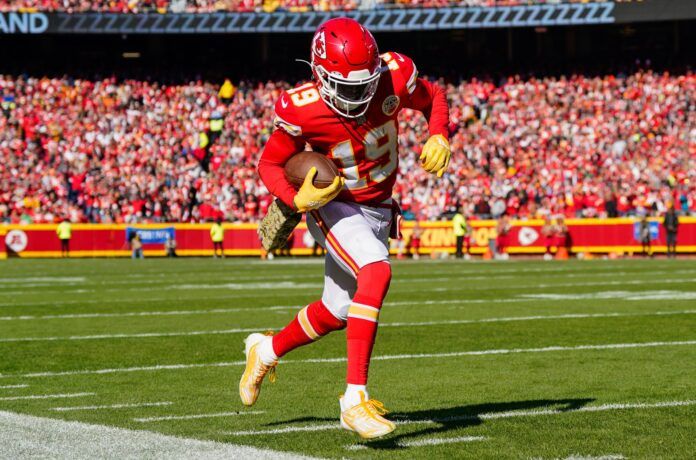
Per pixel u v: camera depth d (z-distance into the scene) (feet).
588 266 88.63
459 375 26.96
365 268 17.84
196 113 136.15
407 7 134.82
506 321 41.09
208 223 125.80
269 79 144.25
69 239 125.29
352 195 18.97
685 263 92.02
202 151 132.67
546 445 17.61
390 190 19.47
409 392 24.30
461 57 149.69
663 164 121.49
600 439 18.11
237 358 31.07
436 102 19.45
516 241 115.65
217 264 102.01
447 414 21.15
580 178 122.01
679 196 117.50
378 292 17.66
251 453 17.03
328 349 32.89
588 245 113.09
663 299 50.75
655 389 24.06
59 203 128.57
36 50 149.38
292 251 124.16
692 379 25.61
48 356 31.99
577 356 30.35
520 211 120.67
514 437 18.42
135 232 125.29
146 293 60.59
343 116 18.24
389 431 16.85
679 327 37.86
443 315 44.14
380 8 135.23
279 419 20.79
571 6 131.23
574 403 22.22
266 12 136.98
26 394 24.44
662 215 115.03
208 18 137.18
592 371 27.25
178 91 139.13
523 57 147.54
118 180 129.90
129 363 30.17
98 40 150.71
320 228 18.83
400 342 34.50
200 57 152.25
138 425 20.06
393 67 18.66
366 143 18.61
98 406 22.56
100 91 138.62
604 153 124.47
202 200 128.47
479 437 18.45
